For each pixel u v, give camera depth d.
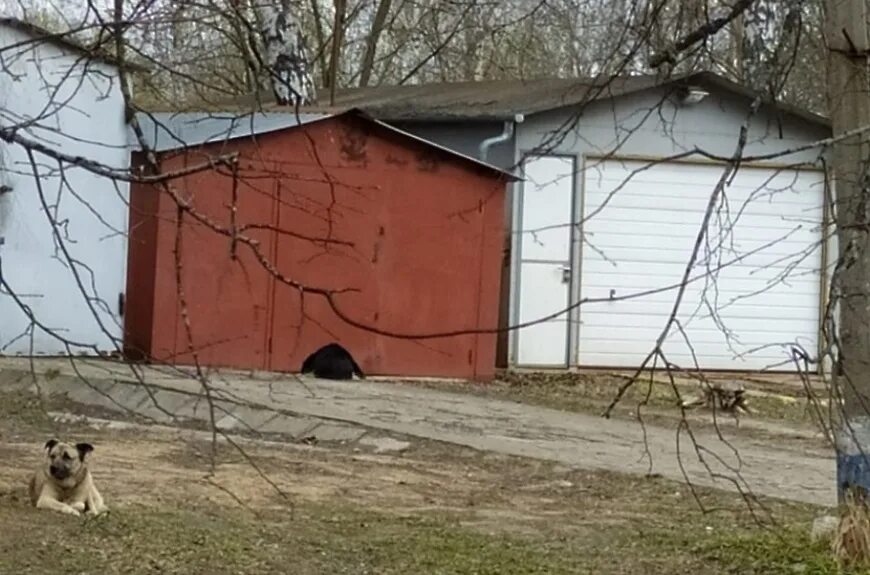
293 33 12.48
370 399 16.52
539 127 20.36
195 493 11.01
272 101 16.14
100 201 18.17
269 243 18.58
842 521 8.45
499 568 8.88
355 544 9.48
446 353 19.42
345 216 18.78
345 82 27.67
